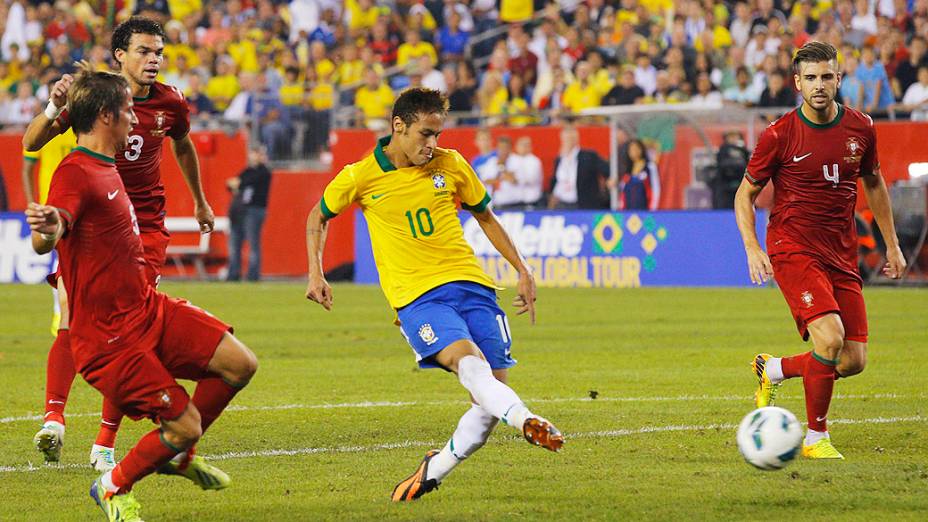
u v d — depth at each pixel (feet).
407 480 71.26
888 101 256.73
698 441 88.89
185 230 270.87
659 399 109.81
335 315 192.34
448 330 68.54
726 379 122.11
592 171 248.73
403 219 71.20
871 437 89.92
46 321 187.01
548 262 244.63
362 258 258.16
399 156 71.26
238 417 101.91
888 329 163.43
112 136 63.26
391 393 115.44
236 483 76.64
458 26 319.47
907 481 74.38
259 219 261.65
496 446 87.35
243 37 329.72
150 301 64.69
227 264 270.67
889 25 265.34
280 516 67.67
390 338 161.79
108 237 62.80
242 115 293.64
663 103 269.44
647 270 237.25
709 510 67.36
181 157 94.17
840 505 68.28
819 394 82.28
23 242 262.47
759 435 69.00
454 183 72.28
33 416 104.17
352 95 295.69
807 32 287.07
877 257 230.68
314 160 271.08
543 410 103.81
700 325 171.42
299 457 84.99
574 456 83.66
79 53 338.13
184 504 71.20
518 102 289.53
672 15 296.10
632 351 145.28
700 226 233.55
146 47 86.79
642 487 73.46
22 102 314.76
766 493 71.31
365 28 328.29
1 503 72.23
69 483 77.97
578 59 295.48
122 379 63.16
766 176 85.56
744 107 237.45
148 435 64.23
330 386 120.06
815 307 82.84
